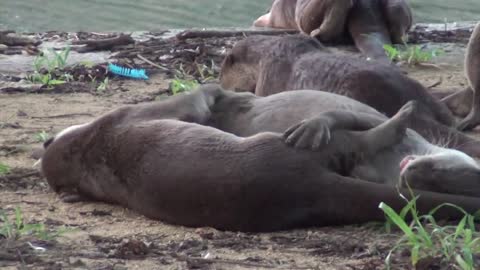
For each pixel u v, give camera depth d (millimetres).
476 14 63594
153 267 19000
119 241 20844
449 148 25766
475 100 31016
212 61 43188
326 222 21219
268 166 21078
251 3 68375
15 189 25516
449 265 18609
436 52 45156
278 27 54219
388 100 28141
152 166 22281
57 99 37656
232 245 20344
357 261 19297
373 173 22375
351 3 47656
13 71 43375
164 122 23109
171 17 64375
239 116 25438
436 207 20875
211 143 21859
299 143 21422
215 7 67125
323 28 48281
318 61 30250
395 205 20859
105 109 35750
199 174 21484
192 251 20078
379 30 47406
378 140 22453
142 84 40812
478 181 21484
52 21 63406
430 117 28062
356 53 46500
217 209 21281
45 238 20906
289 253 19859
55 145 24516
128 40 48312
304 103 25125
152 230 21672
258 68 32531
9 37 49062
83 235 21406
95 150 23656
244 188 20984
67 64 44438
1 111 35500
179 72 41969
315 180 21109
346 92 28656
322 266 18984
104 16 64875
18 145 30000
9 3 68000
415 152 23000
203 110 24797
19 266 19078
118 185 23156
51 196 24797
